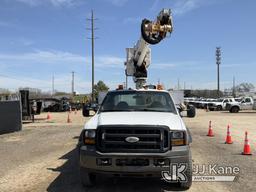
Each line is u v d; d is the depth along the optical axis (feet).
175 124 23.29
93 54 216.95
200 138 54.85
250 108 161.38
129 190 24.47
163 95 28.99
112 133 22.43
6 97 93.81
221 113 150.00
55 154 39.50
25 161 35.42
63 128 74.64
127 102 28.27
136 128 22.30
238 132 65.51
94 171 22.77
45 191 24.35
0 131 63.05
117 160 22.20
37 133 63.82
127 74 53.16
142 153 22.12
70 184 26.08
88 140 23.03
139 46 46.03
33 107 97.40
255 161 34.71
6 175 29.27
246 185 25.76
